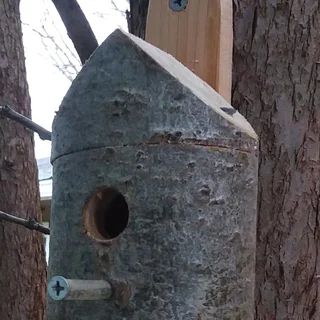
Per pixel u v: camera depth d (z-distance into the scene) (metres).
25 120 2.30
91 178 1.27
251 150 1.31
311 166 1.79
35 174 4.09
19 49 4.08
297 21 1.82
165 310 1.22
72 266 1.29
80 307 1.26
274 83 1.82
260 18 1.84
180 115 1.24
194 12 1.56
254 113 1.82
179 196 1.23
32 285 3.99
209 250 1.24
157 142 1.24
